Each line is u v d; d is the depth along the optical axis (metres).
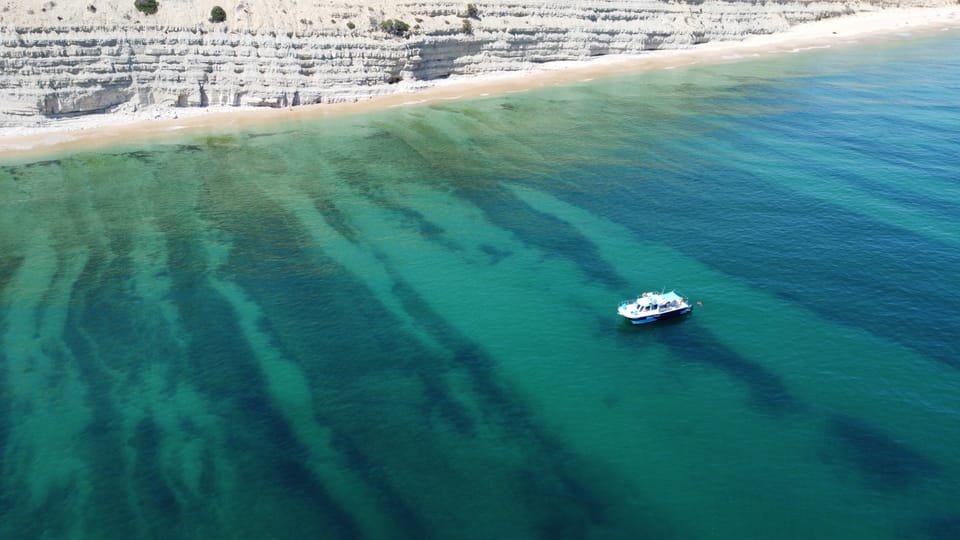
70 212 58.22
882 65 104.56
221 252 51.81
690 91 90.69
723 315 43.59
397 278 48.22
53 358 40.81
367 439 34.75
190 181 64.06
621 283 47.31
